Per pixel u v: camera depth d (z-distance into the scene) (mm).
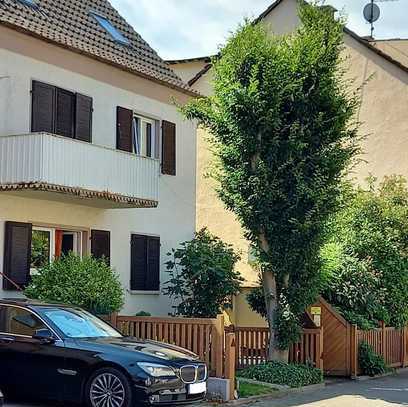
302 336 18312
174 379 11336
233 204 17828
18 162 15320
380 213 22500
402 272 22203
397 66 26969
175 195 21828
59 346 11531
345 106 17734
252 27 17750
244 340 18672
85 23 20062
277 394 15336
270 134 17422
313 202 17250
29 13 17703
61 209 17625
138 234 20250
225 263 19297
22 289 16312
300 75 17328
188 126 22562
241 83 17609
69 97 17875
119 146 19469
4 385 11844
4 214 16125
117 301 15461
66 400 11430
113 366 11164
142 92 20578
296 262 17547
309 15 17984
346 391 16391
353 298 20359
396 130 26906
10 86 16188
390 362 21453
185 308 19203
